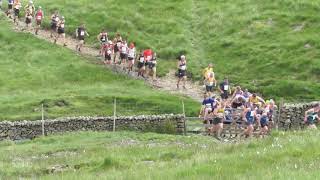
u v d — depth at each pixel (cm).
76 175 7381
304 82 16738
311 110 13325
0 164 9275
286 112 13862
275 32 19762
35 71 18175
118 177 6781
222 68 18275
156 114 14512
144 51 17900
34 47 19575
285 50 18525
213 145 9706
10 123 13338
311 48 18425
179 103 15625
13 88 17225
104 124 13625
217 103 12938
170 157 8819
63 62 18688
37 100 15600
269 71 17700
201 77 17712
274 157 7181
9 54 19250
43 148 11488
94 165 8656
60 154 10694
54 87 17362
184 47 19825
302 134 9325
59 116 14575
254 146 8612
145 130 13538
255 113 12419
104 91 16662
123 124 13612
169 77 18012
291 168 6322
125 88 16988
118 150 9981
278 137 9150
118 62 18750
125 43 18450
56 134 13250
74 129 13538
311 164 6494
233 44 19500
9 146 12062
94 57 19050
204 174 6406
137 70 18350
